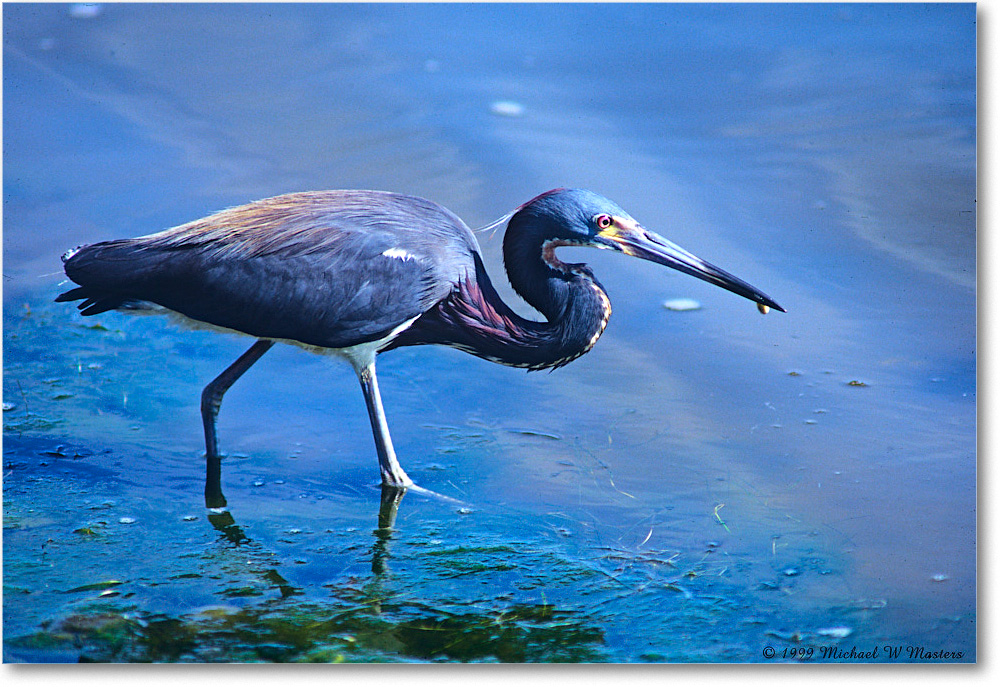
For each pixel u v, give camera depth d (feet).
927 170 48.24
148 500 31.42
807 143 50.67
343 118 52.08
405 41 59.57
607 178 47.60
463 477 32.73
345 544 29.50
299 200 33.40
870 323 39.58
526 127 51.78
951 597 27.20
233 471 33.22
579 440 34.40
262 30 59.77
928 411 34.83
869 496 31.14
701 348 39.06
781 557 28.84
